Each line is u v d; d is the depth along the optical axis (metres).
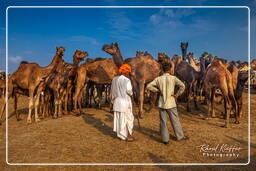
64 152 4.63
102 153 4.55
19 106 13.98
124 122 5.35
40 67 8.23
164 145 5.03
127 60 8.95
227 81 7.12
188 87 10.55
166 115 5.21
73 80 10.52
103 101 16.23
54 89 9.21
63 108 10.89
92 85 12.57
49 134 6.13
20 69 8.43
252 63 12.16
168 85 5.11
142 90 8.57
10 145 5.17
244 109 9.89
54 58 8.16
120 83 5.35
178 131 5.28
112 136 5.87
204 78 8.09
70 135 6.00
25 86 8.29
